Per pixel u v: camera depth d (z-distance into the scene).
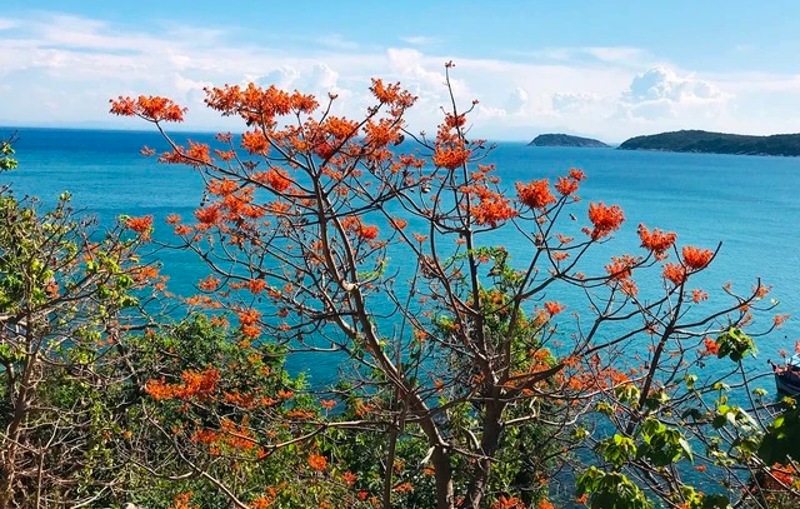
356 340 8.37
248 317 9.30
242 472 10.09
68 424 10.86
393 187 8.28
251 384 12.37
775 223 76.12
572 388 10.06
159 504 10.48
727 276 44.34
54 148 191.25
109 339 11.43
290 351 8.77
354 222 9.79
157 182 93.62
